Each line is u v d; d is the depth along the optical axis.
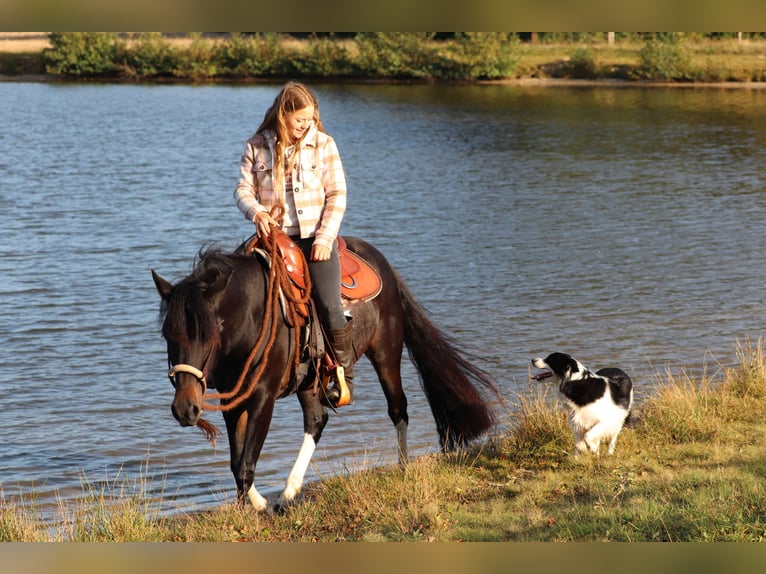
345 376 6.19
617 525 5.57
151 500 7.34
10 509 6.50
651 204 22.66
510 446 7.61
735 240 18.48
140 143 34.31
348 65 61.81
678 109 43.94
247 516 5.96
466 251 17.52
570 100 48.31
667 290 14.55
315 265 5.86
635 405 8.32
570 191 24.53
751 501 5.73
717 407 8.31
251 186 5.83
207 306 5.08
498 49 59.00
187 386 4.95
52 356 11.46
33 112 44.62
